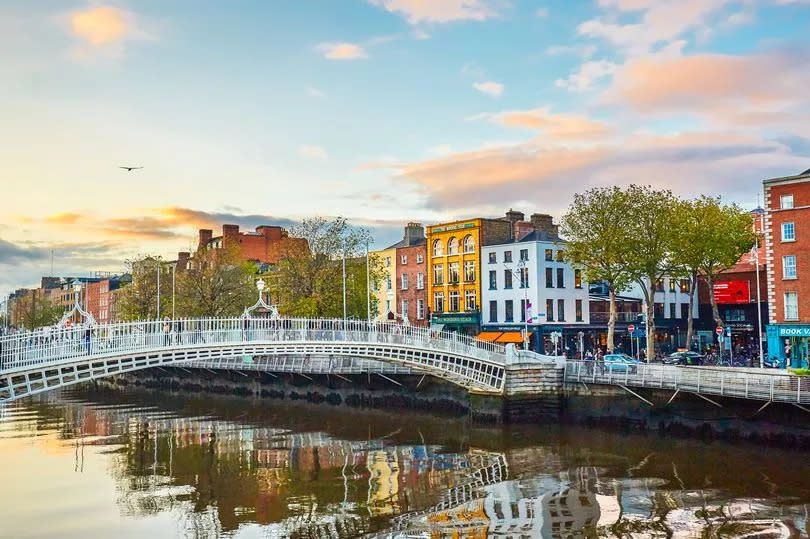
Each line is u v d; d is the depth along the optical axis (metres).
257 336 38.97
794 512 23.20
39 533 23.47
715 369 36.81
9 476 31.59
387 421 45.97
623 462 31.22
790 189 45.34
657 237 47.22
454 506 25.59
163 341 35.19
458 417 46.00
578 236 49.88
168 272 73.38
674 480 27.75
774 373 35.84
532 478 29.05
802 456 30.64
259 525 24.02
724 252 48.94
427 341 44.34
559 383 43.03
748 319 66.31
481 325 65.25
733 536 21.03
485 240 66.38
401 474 30.94
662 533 21.64
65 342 31.58
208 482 30.25
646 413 38.19
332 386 56.09
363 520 24.28
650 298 47.97
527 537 21.88
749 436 33.47
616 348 61.97
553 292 62.22
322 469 32.38
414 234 75.62
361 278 60.88
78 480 30.75
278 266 58.78
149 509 26.20
